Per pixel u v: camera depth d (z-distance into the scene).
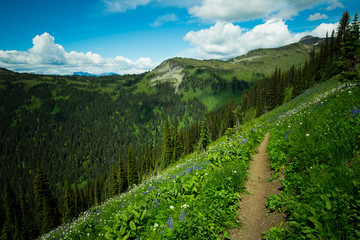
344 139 4.53
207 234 4.00
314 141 5.68
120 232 4.64
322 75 60.91
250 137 12.65
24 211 59.16
